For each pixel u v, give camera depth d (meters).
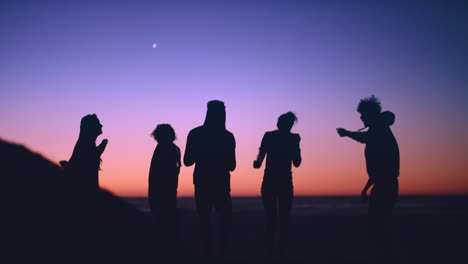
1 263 1.72
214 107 4.87
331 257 5.35
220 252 4.82
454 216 13.80
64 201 2.35
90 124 4.84
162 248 3.04
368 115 4.90
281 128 5.16
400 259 5.11
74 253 2.04
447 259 5.13
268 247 5.05
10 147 2.31
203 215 4.75
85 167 4.61
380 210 4.68
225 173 4.80
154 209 5.45
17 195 2.08
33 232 1.97
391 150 4.69
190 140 4.82
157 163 5.47
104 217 2.60
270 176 5.07
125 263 2.37
